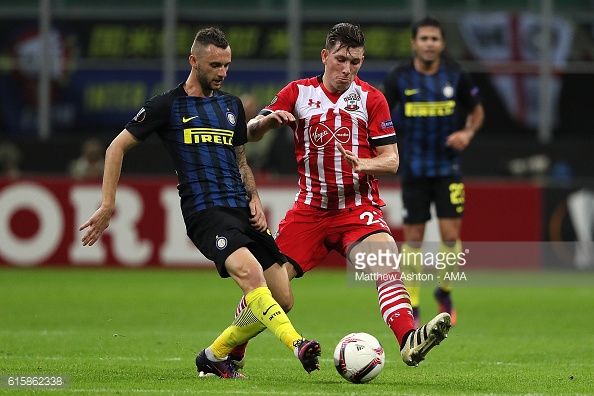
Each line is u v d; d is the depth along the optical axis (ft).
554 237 206.08
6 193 203.92
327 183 85.71
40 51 243.40
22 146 242.58
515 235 205.67
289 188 202.69
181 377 81.82
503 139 250.16
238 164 83.41
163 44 245.86
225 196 80.02
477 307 156.35
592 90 249.75
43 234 204.44
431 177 125.90
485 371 89.15
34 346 105.19
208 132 80.74
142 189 204.44
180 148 80.59
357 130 85.51
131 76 246.27
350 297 167.43
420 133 126.62
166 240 204.54
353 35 83.05
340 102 85.40
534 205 206.08
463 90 129.18
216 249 77.66
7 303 152.35
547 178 243.81
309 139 85.87
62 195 203.72
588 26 249.14
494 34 248.32
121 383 77.66
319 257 87.51
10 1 242.37
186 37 245.65
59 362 92.17
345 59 83.30
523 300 167.43
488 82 249.14
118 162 79.41
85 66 245.86
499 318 140.87
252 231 81.15
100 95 246.68
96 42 245.65
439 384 79.77
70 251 204.44
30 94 244.42
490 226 205.67
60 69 245.45
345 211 85.97
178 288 176.96
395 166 82.94
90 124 246.88
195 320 132.87
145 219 204.33
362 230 84.74
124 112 246.68
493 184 205.67
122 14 245.65
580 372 88.69
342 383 78.84
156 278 192.85
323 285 188.65
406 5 247.50
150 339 111.86
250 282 76.33
